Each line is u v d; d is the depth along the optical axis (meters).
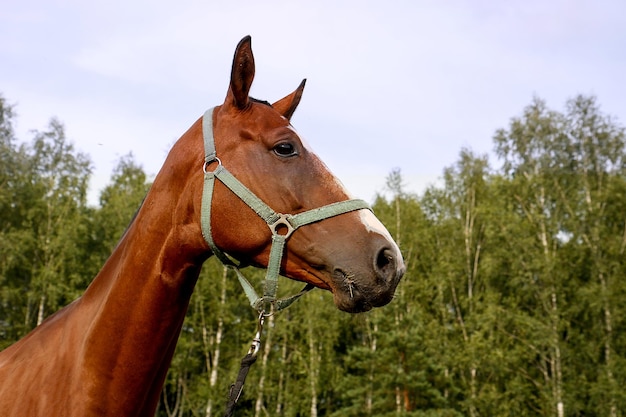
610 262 26.42
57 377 2.72
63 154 32.59
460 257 32.12
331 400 30.25
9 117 30.64
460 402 25.12
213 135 2.88
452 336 29.06
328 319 28.34
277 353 29.20
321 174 2.83
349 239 2.68
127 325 2.72
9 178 30.20
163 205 2.87
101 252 32.53
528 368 27.20
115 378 2.68
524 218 29.31
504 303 28.55
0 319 29.81
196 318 29.75
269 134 2.84
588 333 26.22
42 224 30.75
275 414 27.19
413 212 33.44
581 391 24.09
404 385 22.84
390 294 2.62
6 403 2.71
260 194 2.76
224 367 29.88
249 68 2.89
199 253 2.84
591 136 29.58
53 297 27.98
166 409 31.19
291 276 2.83
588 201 27.73
